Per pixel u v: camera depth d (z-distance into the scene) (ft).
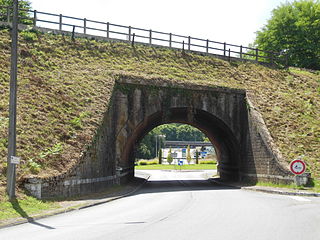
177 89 91.30
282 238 25.75
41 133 59.52
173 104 90.94
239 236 26.45
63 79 80.38
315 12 161.89
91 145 63.16
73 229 30.22
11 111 43.70
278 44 163.84
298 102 102.42
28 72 77.92
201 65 111.45
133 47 108.47
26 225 33.47
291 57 161.79
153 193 68.90
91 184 63.57
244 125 95.96
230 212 39.50
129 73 90.12
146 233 27.78
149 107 88.33
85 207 46.73
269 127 87.10
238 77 110.73
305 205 45.55
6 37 89.92
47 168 52.70
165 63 105.81
